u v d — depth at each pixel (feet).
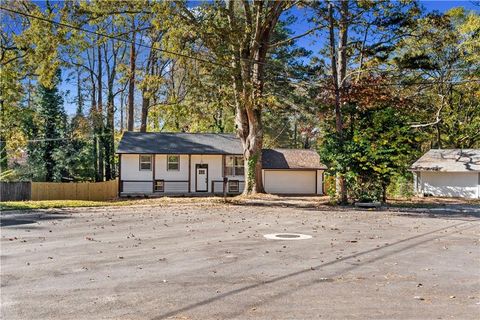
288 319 18.35
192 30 77.30
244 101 81.10
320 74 98.48
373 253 33.58
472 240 40.55
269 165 118.62
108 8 78.28
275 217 59.72
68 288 23.13
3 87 94.94
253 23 89.81
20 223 51.26
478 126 131.23
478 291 22.91
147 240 39.11
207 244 37.11
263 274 26.37
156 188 112.27
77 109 142.61
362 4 75.72
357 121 80.12
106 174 137.90
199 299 21.18
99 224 50.72
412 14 78.79
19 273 26.43
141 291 22.58
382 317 18.65
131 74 104.78
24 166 125.49
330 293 22.35
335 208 74.64
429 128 134.21
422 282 24.75
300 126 176.45
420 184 120.88
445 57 118.01
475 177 113.29
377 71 88.99
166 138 117.60
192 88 91.40
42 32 74.74
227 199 89.51
